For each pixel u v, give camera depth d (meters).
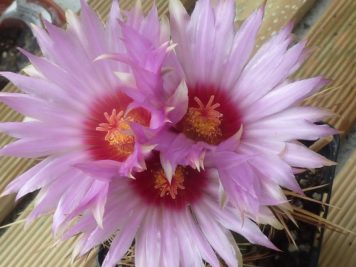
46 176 0.10
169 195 0.11
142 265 0.10
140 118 0.11
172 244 0.10
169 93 0.11
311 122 0.10
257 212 0.10
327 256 0.16
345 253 0.16
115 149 0.11
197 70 0.11
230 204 0.11
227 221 0.11
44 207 0.10
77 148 0.11
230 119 0.11
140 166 0.09
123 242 0.10
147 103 0.09
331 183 0.14
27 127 0.10
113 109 0.11
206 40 0.11
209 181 0.11
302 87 0.10
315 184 0.14
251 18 0.10
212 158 0.10
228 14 0.10
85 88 0.11
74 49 0.10
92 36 0.10
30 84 0.10
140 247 0.10
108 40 0.10
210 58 0.11
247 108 0.11
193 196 0.11
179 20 0.10
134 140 0.11
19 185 0.10
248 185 0.10
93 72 0.11
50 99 0.10
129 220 0.11
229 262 0.10
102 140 0.11
